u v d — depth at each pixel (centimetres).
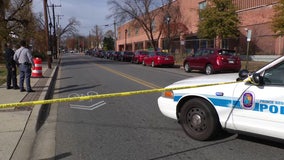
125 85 1479
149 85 1459
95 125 749
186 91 615
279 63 511
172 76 1944
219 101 570
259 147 570
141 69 2627
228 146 578
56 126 750
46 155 560
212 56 2108
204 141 607
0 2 3403
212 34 2853
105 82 1622
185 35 4612
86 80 1747
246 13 3238
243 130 545
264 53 2978
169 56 2898
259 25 3047
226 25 2777
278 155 532
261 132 521
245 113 536
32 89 1295
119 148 586
